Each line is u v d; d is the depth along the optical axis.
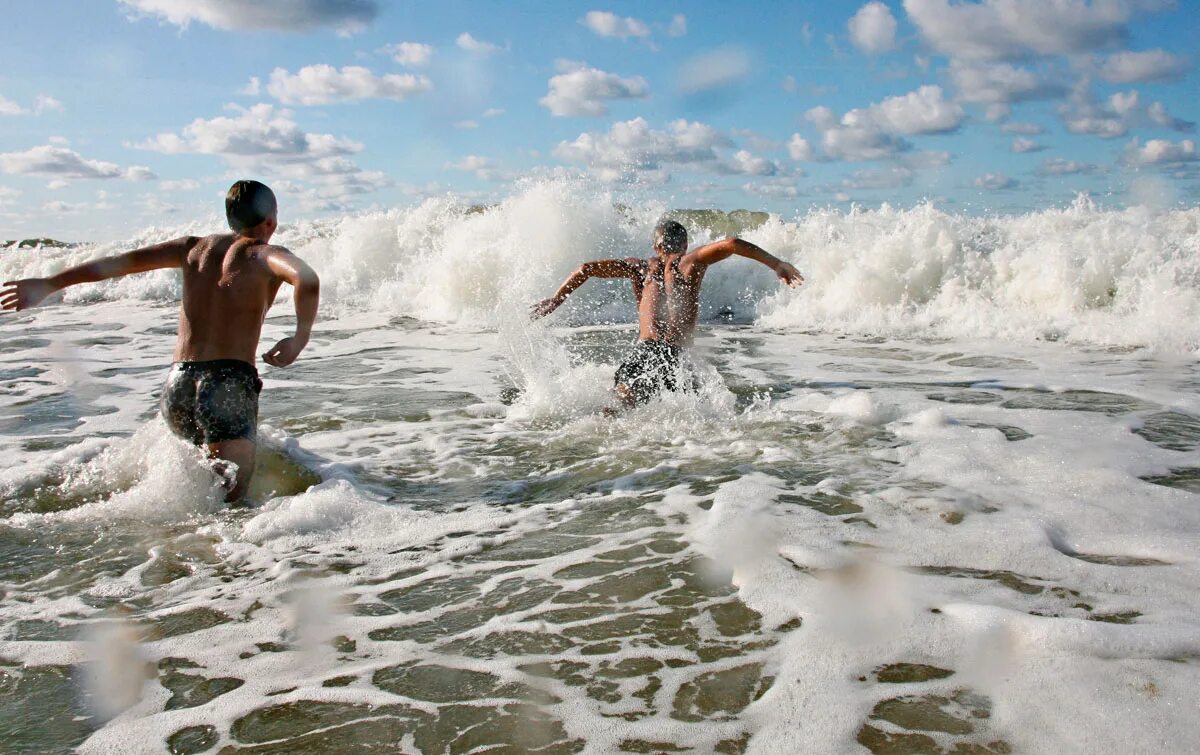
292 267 3.61
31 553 3.10
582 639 2.41
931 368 6.73
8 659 2.35
